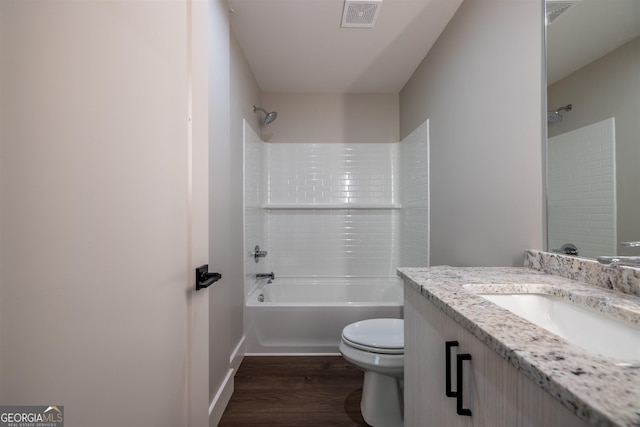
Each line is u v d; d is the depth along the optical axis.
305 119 3.01
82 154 0.48
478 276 1.02
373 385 1.44
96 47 0.51
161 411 0.68
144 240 0.63
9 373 0.37
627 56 0.84
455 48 1.78
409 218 2.67
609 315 0.69
